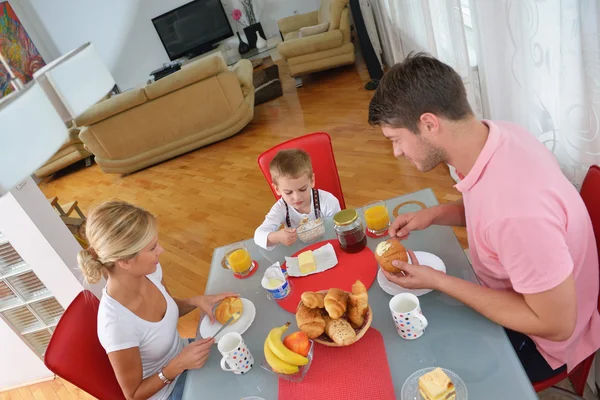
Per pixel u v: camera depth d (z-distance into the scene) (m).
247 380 1.00
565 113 1.12
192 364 1.08
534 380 1.08
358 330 0.99
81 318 1.29
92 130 4.41
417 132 0.88
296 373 0.96
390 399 0.85
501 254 0.83
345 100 4.47
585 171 1.16
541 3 1.11
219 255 1.50
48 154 0.91
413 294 1.03
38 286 2.09
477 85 1.90
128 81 7.58
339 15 4.80
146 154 4.54
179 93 4.21
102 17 7.04
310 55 5.00
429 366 0.90
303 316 0.98
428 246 1.23
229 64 6.63
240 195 3.44
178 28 7.04
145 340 1.26
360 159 3.25
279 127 4.39
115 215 1.15
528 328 0.85
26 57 6.47
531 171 0.81
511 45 1.34
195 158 4.46
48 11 6.88
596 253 0.94
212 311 1.23
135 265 1.19
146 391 1.15
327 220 1.51
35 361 2.27
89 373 1.20
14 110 0.83
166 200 3.78
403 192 2.71
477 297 0.93
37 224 1.96
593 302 0.98
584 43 0.97
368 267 1.20
